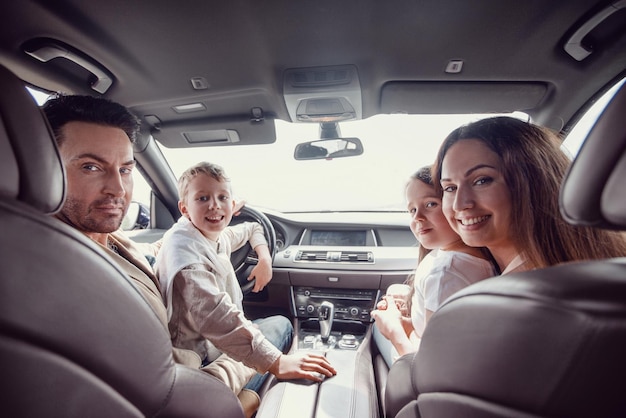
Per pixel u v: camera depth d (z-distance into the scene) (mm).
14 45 1413
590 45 1514
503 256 906
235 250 2020
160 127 2273
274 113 2143
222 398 834
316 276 2342
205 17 1388
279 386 1210
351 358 1456
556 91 1788
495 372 433
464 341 479
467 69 1713
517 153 789
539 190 776
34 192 448
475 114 2107
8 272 406
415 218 1309
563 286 378
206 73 1757
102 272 504
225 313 1140
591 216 414
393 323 1312
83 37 1445
